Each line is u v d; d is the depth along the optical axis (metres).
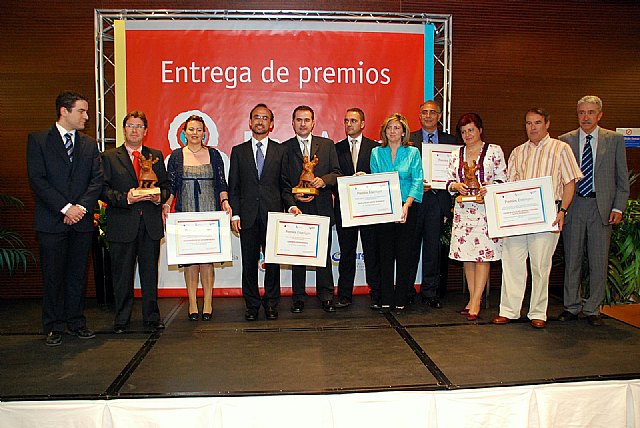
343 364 2.93
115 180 3.53
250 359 3.03
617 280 4.08
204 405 2.49
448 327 3.67
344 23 4.64
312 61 4.65
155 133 4.57
